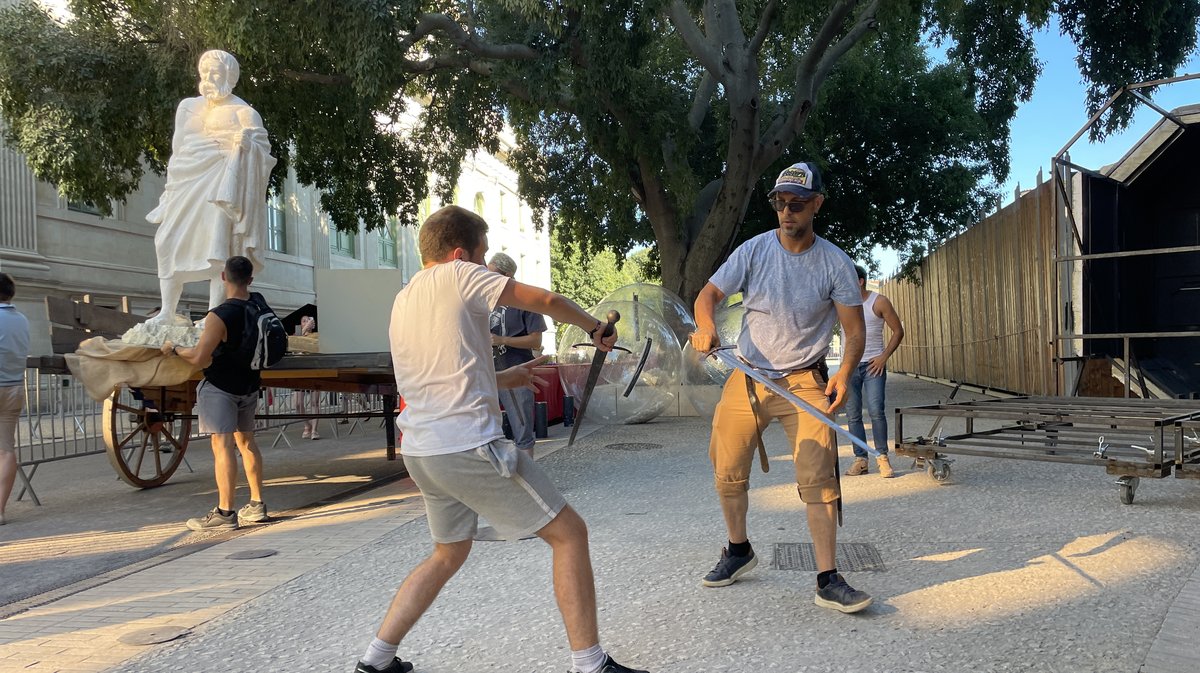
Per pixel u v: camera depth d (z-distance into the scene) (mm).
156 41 12445
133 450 8461
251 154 7316
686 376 13391
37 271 19484
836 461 3795
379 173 16234
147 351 6500
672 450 9547
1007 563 4375
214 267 7184
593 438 10984
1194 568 4180
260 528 6223
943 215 20312
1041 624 3457
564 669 3207
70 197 13555
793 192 3758
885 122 19453
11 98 12328
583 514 6082
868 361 7266
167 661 3457
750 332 3992
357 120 13367
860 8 16422
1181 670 2953
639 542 5125
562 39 12953
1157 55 15094
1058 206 11641
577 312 3051
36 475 9531
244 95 12422
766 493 6559
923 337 23266
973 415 6828
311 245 30391
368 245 34656
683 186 14586
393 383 9078
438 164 17219
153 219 7383
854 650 3256
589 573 2912
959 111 19453
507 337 6703
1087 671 2975
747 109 14125
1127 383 10000
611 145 14664
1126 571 4160
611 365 12375
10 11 12422
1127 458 6871
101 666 3422
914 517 5555
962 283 18281
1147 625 3404
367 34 10586
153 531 6297
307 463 9883
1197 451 6051
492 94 16391
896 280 26000
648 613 3795
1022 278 14195
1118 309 11930
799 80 14359
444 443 2850
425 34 12156
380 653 3055
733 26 14602
